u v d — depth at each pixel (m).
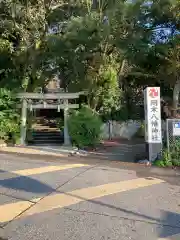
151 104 10.00
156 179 7.59
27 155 10.85
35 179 7.11
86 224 4.66
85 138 13.87
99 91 17.09
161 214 5.13
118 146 14.73
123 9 15.06
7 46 15.09
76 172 7.96
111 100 17.50
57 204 5.48
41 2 14.38
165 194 6.27
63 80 18.80
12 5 13.90
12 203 5.49
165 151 9.68
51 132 16.56
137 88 21.61
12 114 14.30
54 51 15.30
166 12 16.64
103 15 15.56
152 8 16.44
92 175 7.70
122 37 15.96
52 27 16.64
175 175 8.19
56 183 6.80
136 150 13.23
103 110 17.81
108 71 17.16
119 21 15.32
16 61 16.06
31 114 16.08
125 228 4.55
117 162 10.00
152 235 4.35
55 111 22.44
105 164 9.48
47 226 4.57
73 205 5.45
